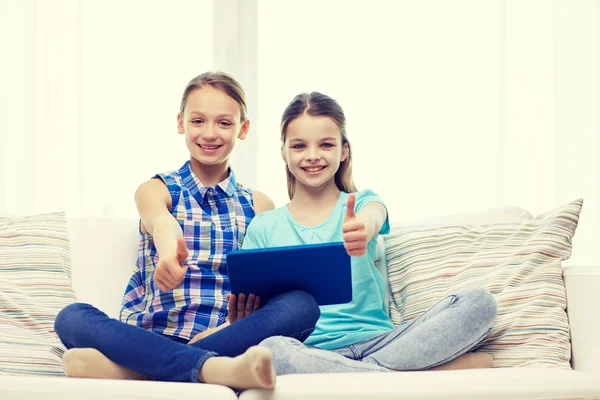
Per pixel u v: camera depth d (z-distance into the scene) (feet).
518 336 5.12
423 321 4.91
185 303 5.56
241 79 8.95
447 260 5.85
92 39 8.77
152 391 3.73
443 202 8.57
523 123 8.57
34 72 8.64
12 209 8.50
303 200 6.14
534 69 8.61
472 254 5.85
